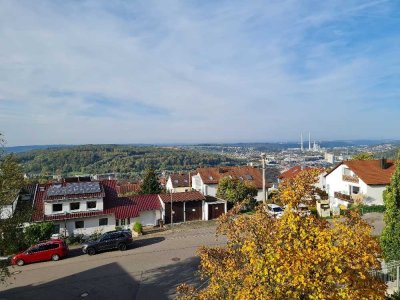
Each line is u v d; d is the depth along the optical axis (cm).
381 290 749
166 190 6153
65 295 2025
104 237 2953
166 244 3036
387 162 4481
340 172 4681
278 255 737
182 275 2228
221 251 1066
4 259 1777
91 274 2356
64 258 2808
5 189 1716
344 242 737
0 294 2078
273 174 6694
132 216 3700
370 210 3931
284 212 867
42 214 3469
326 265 730
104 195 3681
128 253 2816
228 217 1066
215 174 5638
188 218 4138
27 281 2292
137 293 1986
